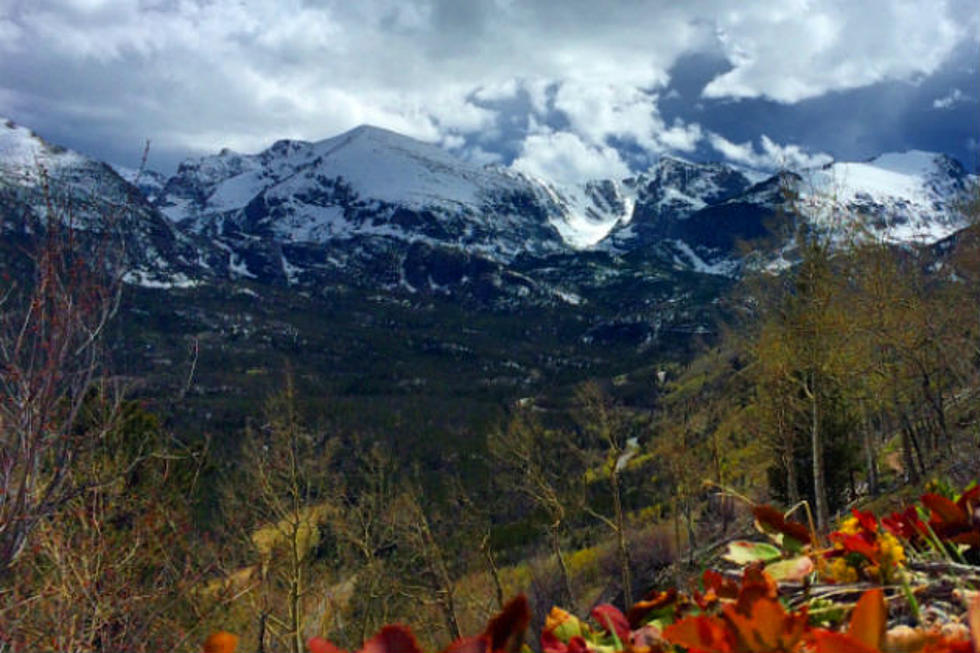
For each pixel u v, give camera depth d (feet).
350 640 61.46
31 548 15.90
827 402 64.54
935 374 65.31
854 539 6.27
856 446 74.95
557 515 70.79
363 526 63.31
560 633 5.15
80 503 17.38
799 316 54.80
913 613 5.67
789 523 6.89
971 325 59.31
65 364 13.25
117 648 18.62
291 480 55.36
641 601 6.09
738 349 74.13
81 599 17.66
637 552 76.23
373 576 62.59
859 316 54.34
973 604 3.66
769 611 4.13
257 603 42.09
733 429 77.77
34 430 12.77
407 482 70.28
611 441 73.77
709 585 6.10
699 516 81.00
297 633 51.44
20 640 16.21
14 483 12.87
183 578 22.29
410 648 3.64
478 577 79.66
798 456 71.67
